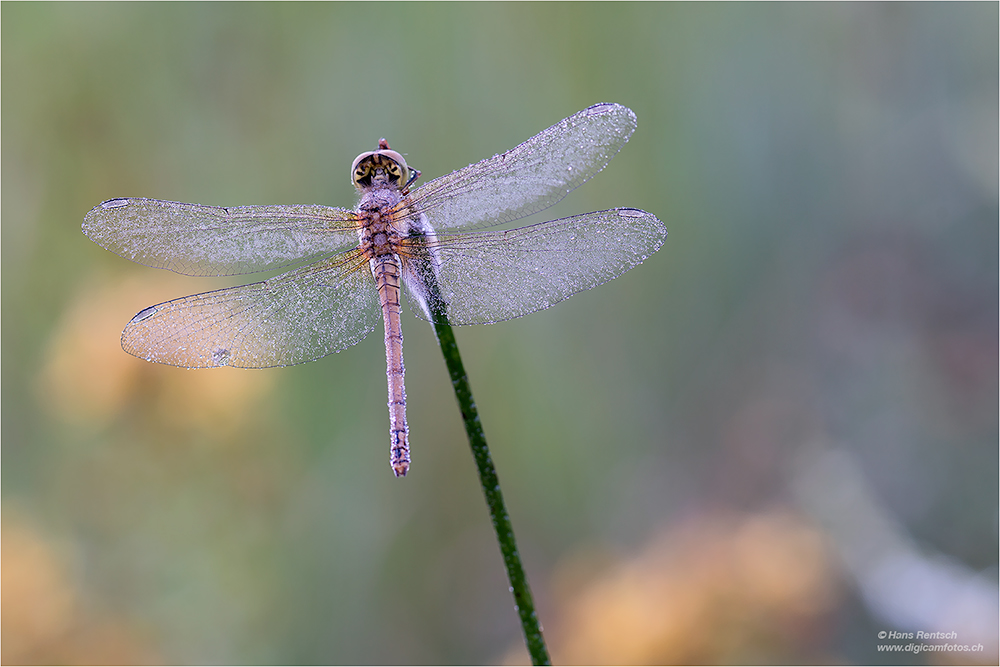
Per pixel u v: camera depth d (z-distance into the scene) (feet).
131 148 1.84
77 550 1.79
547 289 1.63
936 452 1.90
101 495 1.80
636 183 1.89
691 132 1.90
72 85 1.83
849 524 1.82
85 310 1.79
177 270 1.65
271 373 1.82
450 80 1.85
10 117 1.83
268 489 1.82
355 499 1.84
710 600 1.75
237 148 1.85
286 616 1.82
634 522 1.88
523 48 1.87
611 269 1.63
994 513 1.86
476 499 1.87
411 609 1.85
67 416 1.79
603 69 1.87
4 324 1.83
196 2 1.85
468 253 1.64
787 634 1.75
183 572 1.80
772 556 1.76
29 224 1.83
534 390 1.87
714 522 1.80
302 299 1.65
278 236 1.66
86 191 1.84
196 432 1.80
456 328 1.86
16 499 1.79
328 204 1.84
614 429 1.90
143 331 1.64
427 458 1.86
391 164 1.66
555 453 1.87
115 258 1.83
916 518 1.87
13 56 1.83
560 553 1.87
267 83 1.85
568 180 1.64
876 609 1.78
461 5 1.85
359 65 1.85
